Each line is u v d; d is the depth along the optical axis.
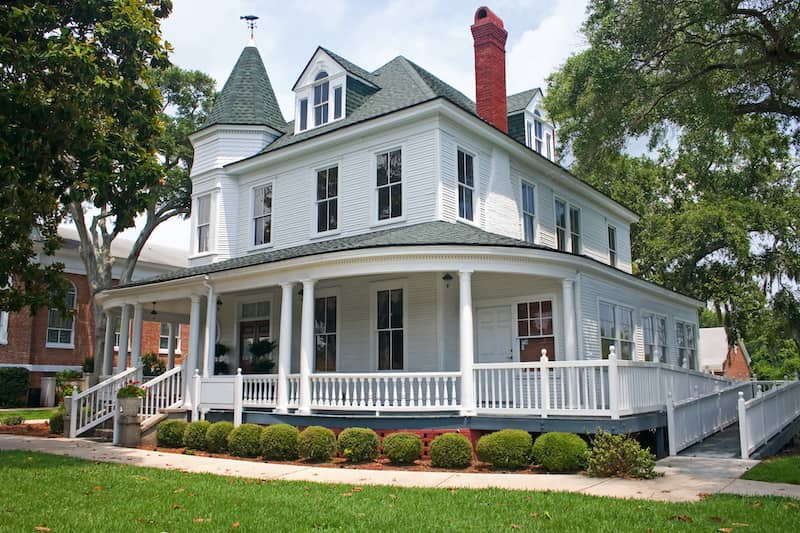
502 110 19.81
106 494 8.84
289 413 14.80
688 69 15.20
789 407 18.28
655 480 10.20
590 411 12.12
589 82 15.45
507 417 12.83
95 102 13.05
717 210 30.38
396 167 17.12
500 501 8.36
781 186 31.83
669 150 35.66
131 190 13.09
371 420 13.49
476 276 17.39
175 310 22.94
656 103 15.67
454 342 16.41
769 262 31.36
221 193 21.09
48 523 7.19
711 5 13.73
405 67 19.70
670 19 14.56
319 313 18.61
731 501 8.31
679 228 32.53
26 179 12.53
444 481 10.20
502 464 11.43
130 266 31.59
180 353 38.41
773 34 14.27
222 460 12.92
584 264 15.79
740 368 51.09
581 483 9.95
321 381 14.42
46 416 24.64
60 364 32.62
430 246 13.54
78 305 33.75
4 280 14.24
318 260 14.46
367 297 17.53
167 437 15.19
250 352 20.05
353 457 12.35
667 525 7.00
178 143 32.47
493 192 18.03
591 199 23.92
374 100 18.83
